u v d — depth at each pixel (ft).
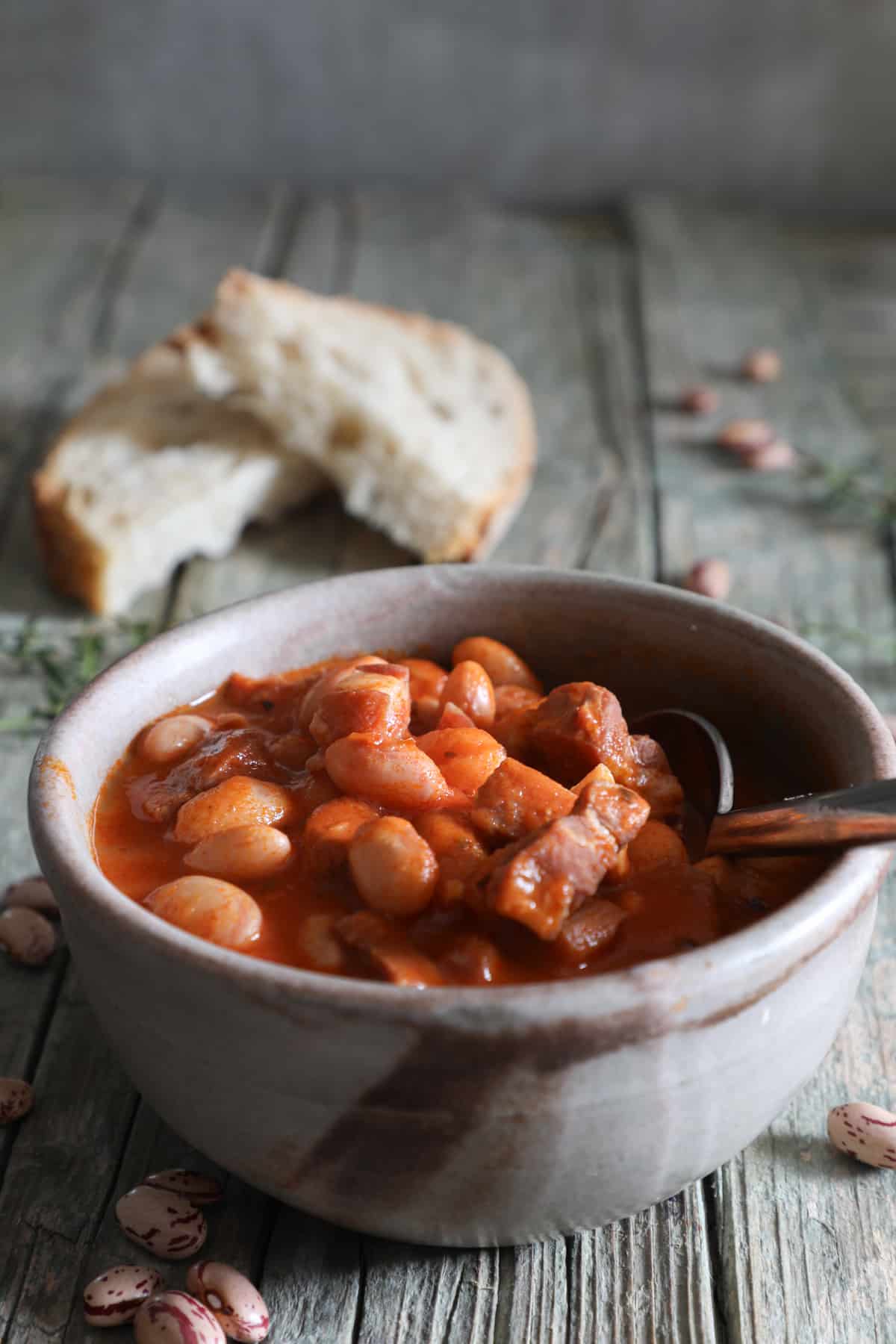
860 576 2.00
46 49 3.47
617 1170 1.11
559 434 2.38
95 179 3.59
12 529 2.11
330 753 1.24
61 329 2.74
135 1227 1.20
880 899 1.52
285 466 2.09
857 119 3.51
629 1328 1.17
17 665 1.84
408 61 3.49
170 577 2.00
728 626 1.35
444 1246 1.21
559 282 3.01
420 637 1.43
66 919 1.15
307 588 1.41
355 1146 1.10
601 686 1.41
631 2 3.41
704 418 2.44
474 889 1.15
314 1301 1.19
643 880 1.20
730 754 1.37
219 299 2.00
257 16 3.44
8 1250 1.22
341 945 1.15
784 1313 1.18
